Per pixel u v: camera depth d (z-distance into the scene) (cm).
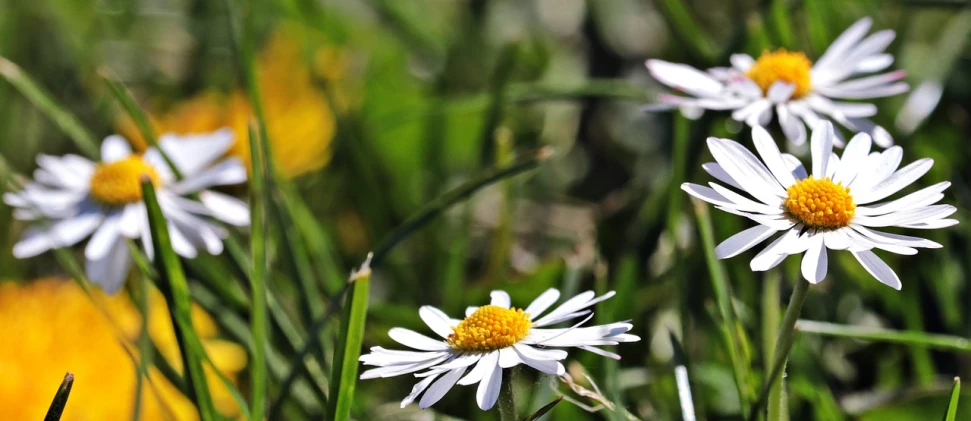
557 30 46
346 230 34
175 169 25
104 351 25
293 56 36
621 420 22
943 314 27
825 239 20
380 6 40
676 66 24
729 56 30
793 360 24
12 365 24
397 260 30
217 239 25
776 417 21
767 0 30
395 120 32
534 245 34
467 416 25
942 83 30
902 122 29
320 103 35
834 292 27
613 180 38
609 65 43
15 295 25
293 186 29
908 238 19
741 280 27
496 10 44
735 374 22
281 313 25
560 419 23
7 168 26
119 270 25
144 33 44
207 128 34
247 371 26
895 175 20
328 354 25
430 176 34
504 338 20
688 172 27
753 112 23
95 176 25
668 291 27
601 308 25
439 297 30
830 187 20
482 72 40
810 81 24
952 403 20
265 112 34
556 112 40
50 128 37
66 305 25
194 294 25
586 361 25
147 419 24
